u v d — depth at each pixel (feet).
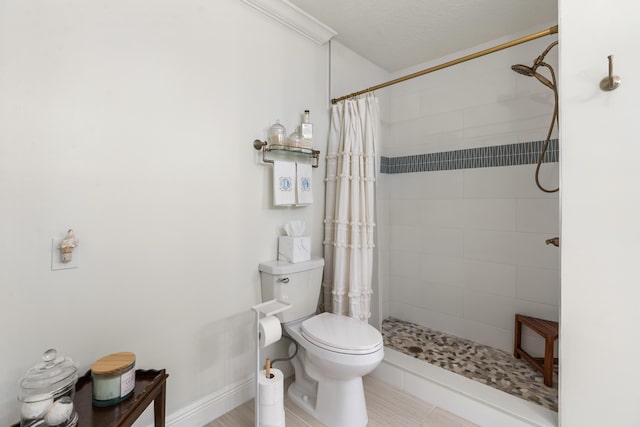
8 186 3.40
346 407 5.02
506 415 4.93
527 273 6.94
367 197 6.70
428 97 8.53
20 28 3.44
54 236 3.69
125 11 4.21
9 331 3.42
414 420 5.30
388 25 6.75
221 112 5.29
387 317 9.39
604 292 4.17
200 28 4.99
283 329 6.20
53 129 3.66
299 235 6.24
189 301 4.95
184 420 4.88
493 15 6.40
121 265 4.24
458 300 8.02
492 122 7.41
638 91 3.93
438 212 8.37
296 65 6.56
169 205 4.68
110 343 4.16
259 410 4.76
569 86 4.37
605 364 4.18
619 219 4.07
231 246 5.49
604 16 4.11
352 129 6.75
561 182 4.44
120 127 4.18
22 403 2.99
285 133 6.05
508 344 7.20
